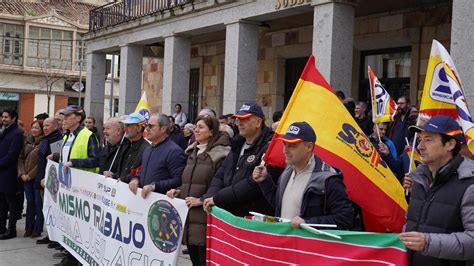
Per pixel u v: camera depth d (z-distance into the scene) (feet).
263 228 11.91
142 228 16.29
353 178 12.23
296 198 11.91
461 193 9.98
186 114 45.21
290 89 47.06
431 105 13.55
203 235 15.43
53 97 126.00
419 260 10.65
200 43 55.72
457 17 21.93
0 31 119.44
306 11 33.35
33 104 123.95
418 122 13.92
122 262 17.08
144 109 24.72
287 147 11.79
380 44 38.24
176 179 16.47
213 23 39.55
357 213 13.71
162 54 57.16
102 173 20.45
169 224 15.31
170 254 15.24
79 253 20.45
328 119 12.62
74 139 22.47
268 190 13.16
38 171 26.27
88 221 19.72
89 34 59.26
